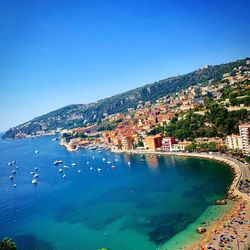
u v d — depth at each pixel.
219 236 159.50
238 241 150.75
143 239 175.88
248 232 157.38
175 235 173.25
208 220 182.62
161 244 166.12
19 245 195.25
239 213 180.50
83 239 189.12
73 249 178.50
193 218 190.38
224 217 181.25
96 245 178.75
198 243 158.38
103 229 198.62
